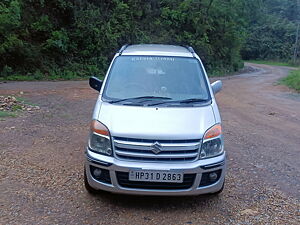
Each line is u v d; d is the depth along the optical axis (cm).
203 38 3781
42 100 1215
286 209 429
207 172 399
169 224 382
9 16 1981
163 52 539
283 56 8088
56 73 2300
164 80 491
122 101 452
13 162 554
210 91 486
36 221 376
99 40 2547
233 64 4691
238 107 1284
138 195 418
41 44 2339
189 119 415
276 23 8581
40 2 2334
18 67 2181
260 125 952
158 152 387
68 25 2544
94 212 402
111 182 395
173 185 393
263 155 657
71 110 1041
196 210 418
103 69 2589
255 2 5100
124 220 387
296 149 712
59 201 426
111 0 2744
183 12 3606
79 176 506
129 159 392
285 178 538
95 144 409
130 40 2856
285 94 1808
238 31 4662
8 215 386
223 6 4278
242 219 400
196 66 518
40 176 501
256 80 2977
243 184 504
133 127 398
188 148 392
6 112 925
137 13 2998
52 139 697
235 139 774
